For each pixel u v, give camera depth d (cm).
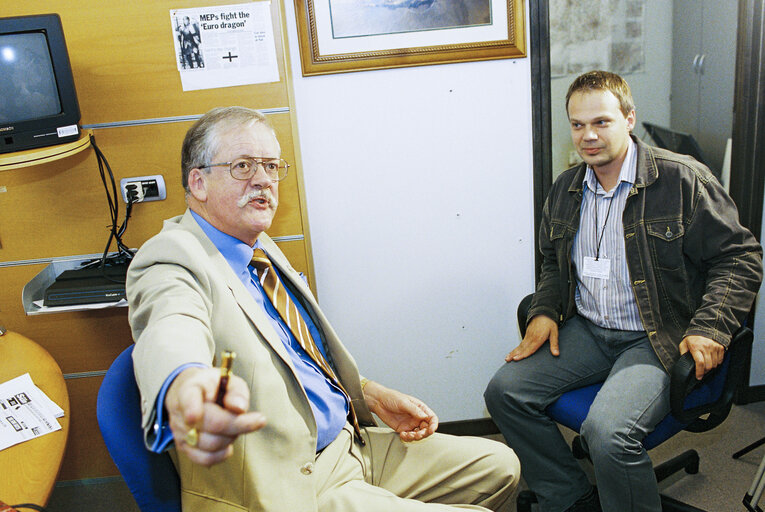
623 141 186
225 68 202
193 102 205
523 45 220
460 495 158
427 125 228
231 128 146
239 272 149
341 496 141
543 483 198
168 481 127
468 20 218
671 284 188
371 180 232
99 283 199
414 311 247
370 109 226
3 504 113
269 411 130
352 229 237
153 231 217
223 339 129
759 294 250
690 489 214
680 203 184
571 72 248
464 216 238
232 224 149
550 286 214
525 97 227
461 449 159
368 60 219
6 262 217
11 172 207
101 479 242
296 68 221
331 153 229
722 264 182
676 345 183
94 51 199
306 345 151
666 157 189
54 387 163
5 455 135
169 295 120
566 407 189
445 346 252
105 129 205
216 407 81
